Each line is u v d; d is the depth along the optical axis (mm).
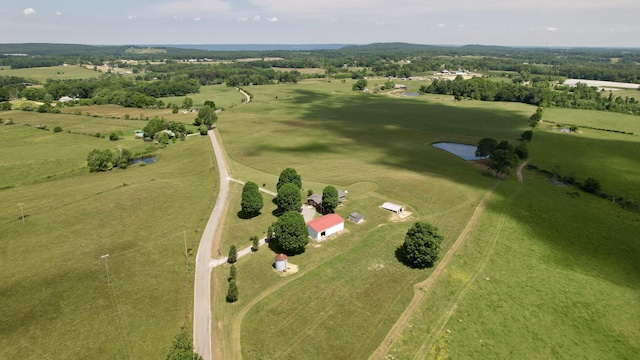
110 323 55344
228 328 54594
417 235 68938
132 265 69750
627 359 51344
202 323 55688
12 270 68000
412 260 69938
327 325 55188
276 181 114875
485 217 90375
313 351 50531
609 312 60188
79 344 51375
